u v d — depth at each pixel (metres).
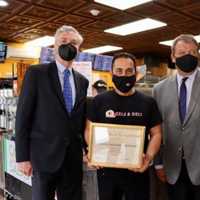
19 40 8.12
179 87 2.00
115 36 7.57
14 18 5.89
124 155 1.77
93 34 7.32
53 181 1.97
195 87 1.94
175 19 5.95
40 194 1.92
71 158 1.98
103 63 3.60
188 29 6.79
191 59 1.91
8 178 3.59
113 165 1.76
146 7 5.18
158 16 5.73
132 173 1.80
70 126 1.94
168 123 1.99
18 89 3.62
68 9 5.29
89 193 2.47
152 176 2.39
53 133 1.90
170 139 1.98
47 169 1.89
